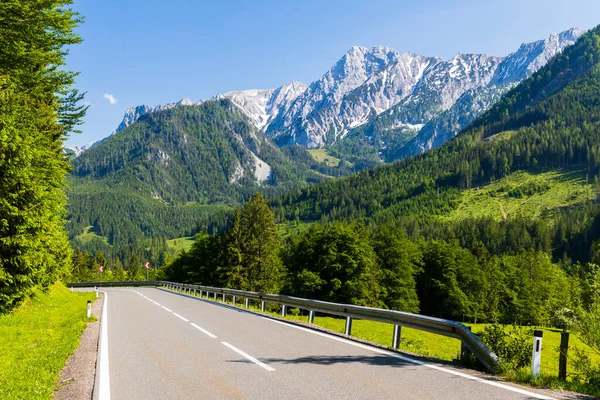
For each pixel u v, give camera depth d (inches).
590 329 386.6
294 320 743.7
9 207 612.1
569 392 285.1
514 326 406.3
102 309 973.2
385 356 405.4
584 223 6136.8
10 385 296.2
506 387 290.5
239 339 512.7
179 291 2073.1
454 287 2842.0
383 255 2647.6
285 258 3206.2
